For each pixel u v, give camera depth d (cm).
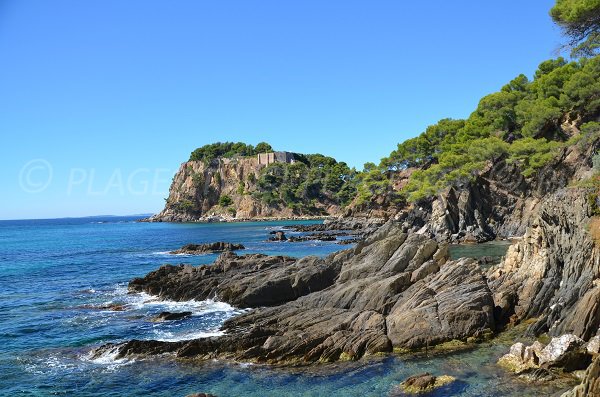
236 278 4544
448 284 3241
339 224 13888
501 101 9750
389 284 3375
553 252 3128
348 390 2217
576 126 8106
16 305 4359
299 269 4412
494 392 2067
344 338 2705
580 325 2489
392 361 2527
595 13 4078
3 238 16438
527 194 8388
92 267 7112
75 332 3394
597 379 1515
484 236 8250
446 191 8781
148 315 3847
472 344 2692
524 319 2989
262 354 2645
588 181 3478
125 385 2398
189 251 8825
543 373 2153
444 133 14062
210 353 2722
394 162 15500
